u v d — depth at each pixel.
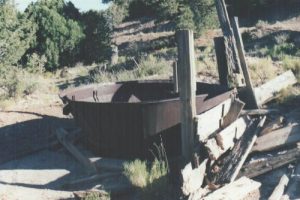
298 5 36.31
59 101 12.01
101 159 7.30
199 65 12.92
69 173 7.39
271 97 8.95
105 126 7.34
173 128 7.00
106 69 22.58
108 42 31.02
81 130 8.17
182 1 32.00
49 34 29.11
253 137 6.93
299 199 5.69
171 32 37.06
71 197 6.34
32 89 13.80
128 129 7.16
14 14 22.11
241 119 7.25
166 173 6.18
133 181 6.23
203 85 8.55
